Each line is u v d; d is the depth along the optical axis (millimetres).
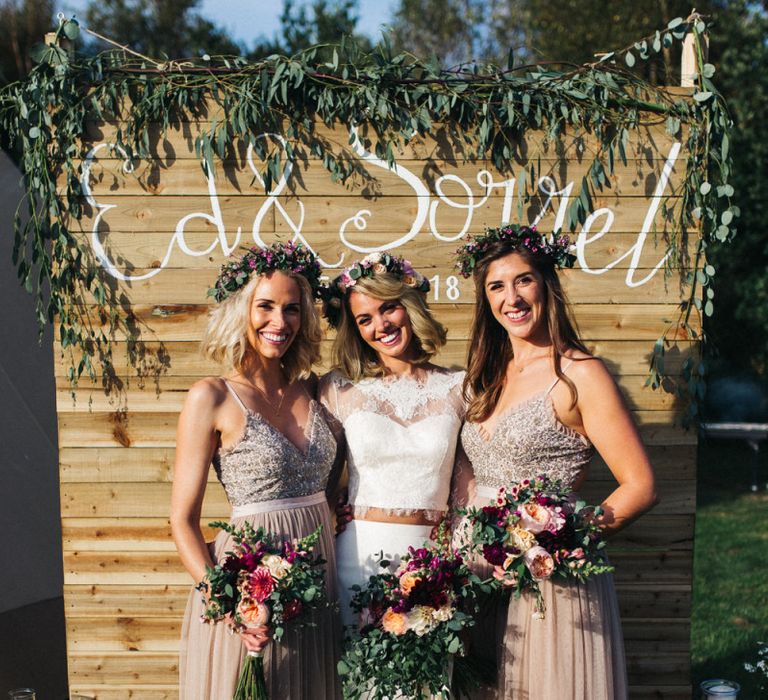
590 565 2754
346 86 3689
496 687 3197
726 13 11922
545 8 12492
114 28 13734
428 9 15305
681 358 3830
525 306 3053
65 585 3883
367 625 2902
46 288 4418
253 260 3061
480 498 3123
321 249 3787
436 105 3684
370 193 3771
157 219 3760
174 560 3877
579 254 3795
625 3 11766
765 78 11648
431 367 3438
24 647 4398
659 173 3773
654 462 3865
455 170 3770
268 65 3678
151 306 3789
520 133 3766
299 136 3742
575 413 2988
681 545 3891
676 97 3738
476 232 3789
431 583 2787
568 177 3777
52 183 3654
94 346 3801
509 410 3053
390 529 3154
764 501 10086
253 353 3129
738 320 12844
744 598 6555
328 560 3105
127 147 3709
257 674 2832
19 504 4398
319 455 3123
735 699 3859
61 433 3838
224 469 3037
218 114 3719
